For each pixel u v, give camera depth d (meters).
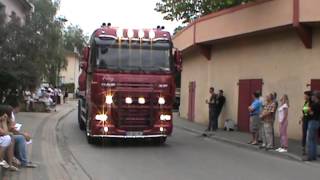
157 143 19.62
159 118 18.09
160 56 18.14
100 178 12.14
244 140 20.59
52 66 36.81
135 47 18.02
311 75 19.88
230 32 23.95
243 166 14.40
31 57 28.06
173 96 18.23
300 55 20.48
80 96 25.00
